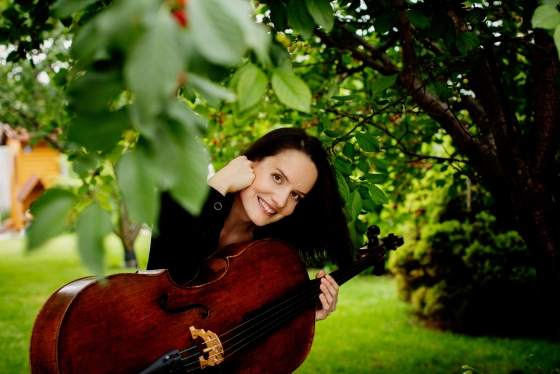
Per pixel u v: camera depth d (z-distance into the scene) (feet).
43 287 29.40
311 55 11.76
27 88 22.79
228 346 5.76
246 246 6.32
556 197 7.61
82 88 2.15
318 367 15.33
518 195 6.86
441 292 18.86
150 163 2.11
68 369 4.27
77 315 4.41
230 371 5.83
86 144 2.17
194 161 2.10
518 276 17.24
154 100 1.81
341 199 6.72
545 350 15.96
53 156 67.15
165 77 1.82
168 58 1.83
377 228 8.02
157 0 1.88
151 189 2.09
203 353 5.41
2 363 15.49
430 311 19.16
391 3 5.42
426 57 10.58
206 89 2.22
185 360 5.26
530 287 17.12
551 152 6.67
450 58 6.73
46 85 22.99
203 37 1.85
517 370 14.33
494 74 6.37
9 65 22.08
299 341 6.66
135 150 2.13
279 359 6.40
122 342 4.73
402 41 8.36
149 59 1.81
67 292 4.53
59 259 40.96
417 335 18.39
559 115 6.48
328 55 10.63
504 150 6.89
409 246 20.06
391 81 5.49
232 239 6.84
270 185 5.93
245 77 2.54
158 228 5.72
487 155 7.74
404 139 11.50
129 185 2.08
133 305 4.90
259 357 6.18
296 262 6.85
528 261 17.38
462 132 8.08
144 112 1.82
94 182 8.70
